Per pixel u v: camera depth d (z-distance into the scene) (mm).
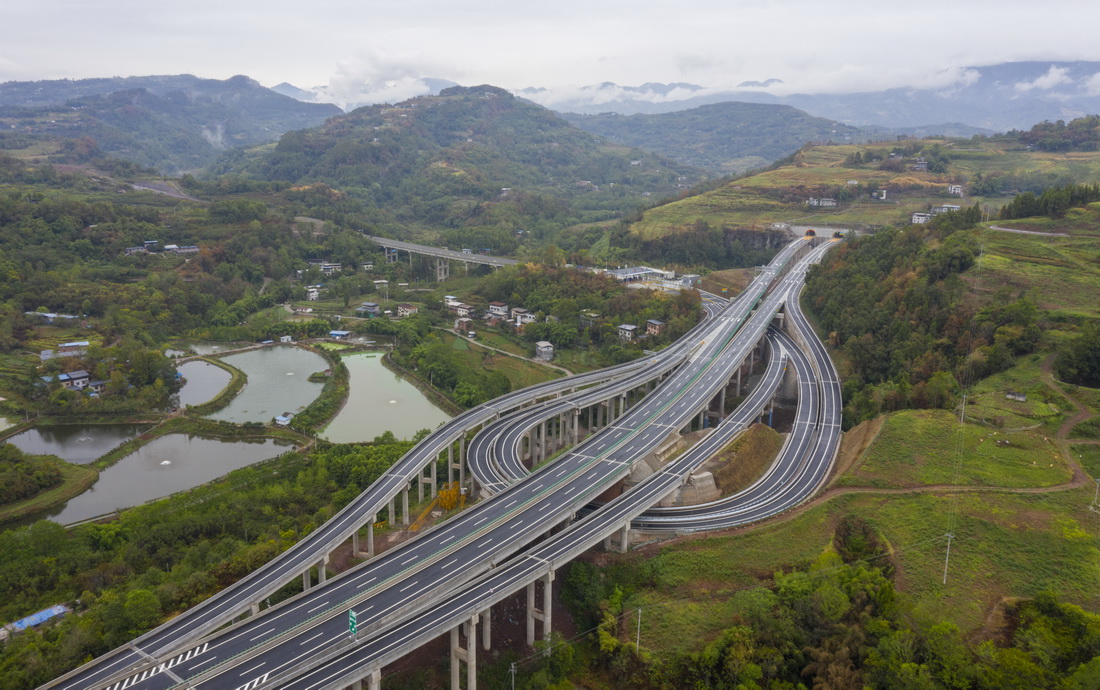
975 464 157375
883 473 159875
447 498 172875
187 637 108562
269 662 103062
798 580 127312
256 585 122125
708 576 136625
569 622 134500
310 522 156750
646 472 181625
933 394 186750
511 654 126875
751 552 141250
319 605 116562
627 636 125500
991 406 177125
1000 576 125000
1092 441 157500
